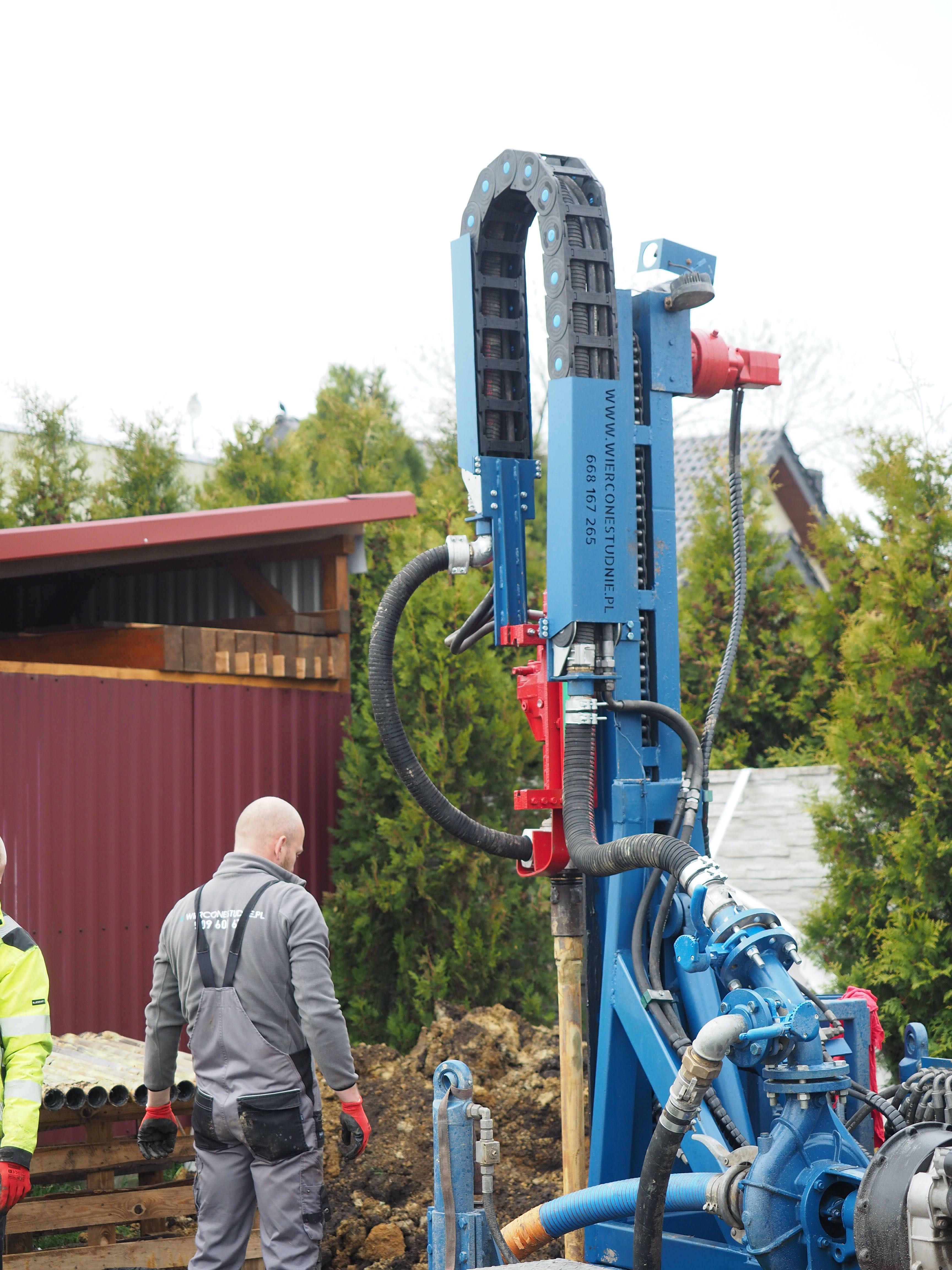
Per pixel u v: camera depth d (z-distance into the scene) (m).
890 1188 3.16
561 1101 5.80
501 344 5.69
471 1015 8.52
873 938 10.00
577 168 5.25
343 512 12.37
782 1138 3.66
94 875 10.54
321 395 25.47
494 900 11.57
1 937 5.23
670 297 5.38
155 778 11.02
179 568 13.76
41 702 10.35
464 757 11.42
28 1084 5.07
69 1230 6.93
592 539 5.01
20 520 21.83
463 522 12.92
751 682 17.61
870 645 10.42
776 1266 3.59
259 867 5.36
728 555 17.95
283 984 5.15
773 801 13.61
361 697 12.58
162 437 23.14
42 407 23.16
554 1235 4.37
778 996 3.71
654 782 5.15
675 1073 4.62
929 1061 4.76
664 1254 4.62
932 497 10.77
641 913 4.93
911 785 10.10
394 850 11.45
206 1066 5.18
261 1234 5.31
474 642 6.05
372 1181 7.23
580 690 4.98
